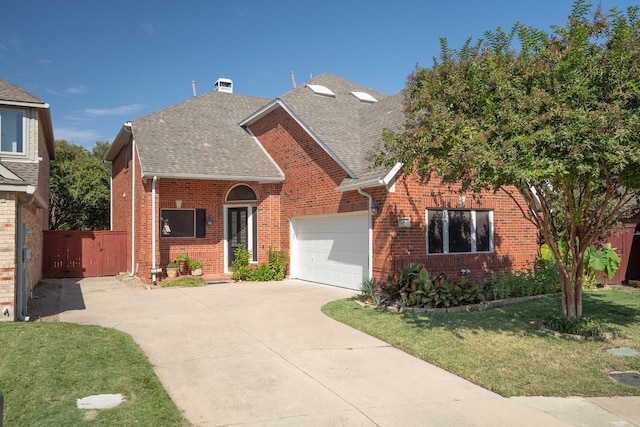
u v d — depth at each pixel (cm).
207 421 488
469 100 786
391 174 1195
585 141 627
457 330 866
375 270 1254
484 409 529
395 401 550
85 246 1927
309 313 1043
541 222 890
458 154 687
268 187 1692
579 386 602
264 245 1683
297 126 1608
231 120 2036
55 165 3019
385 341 813
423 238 1267
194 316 1012
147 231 1548
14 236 935
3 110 1338
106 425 461
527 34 797
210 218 1736
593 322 862
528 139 652
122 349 726
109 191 3108
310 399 552
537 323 918
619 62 700
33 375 593
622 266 1549
